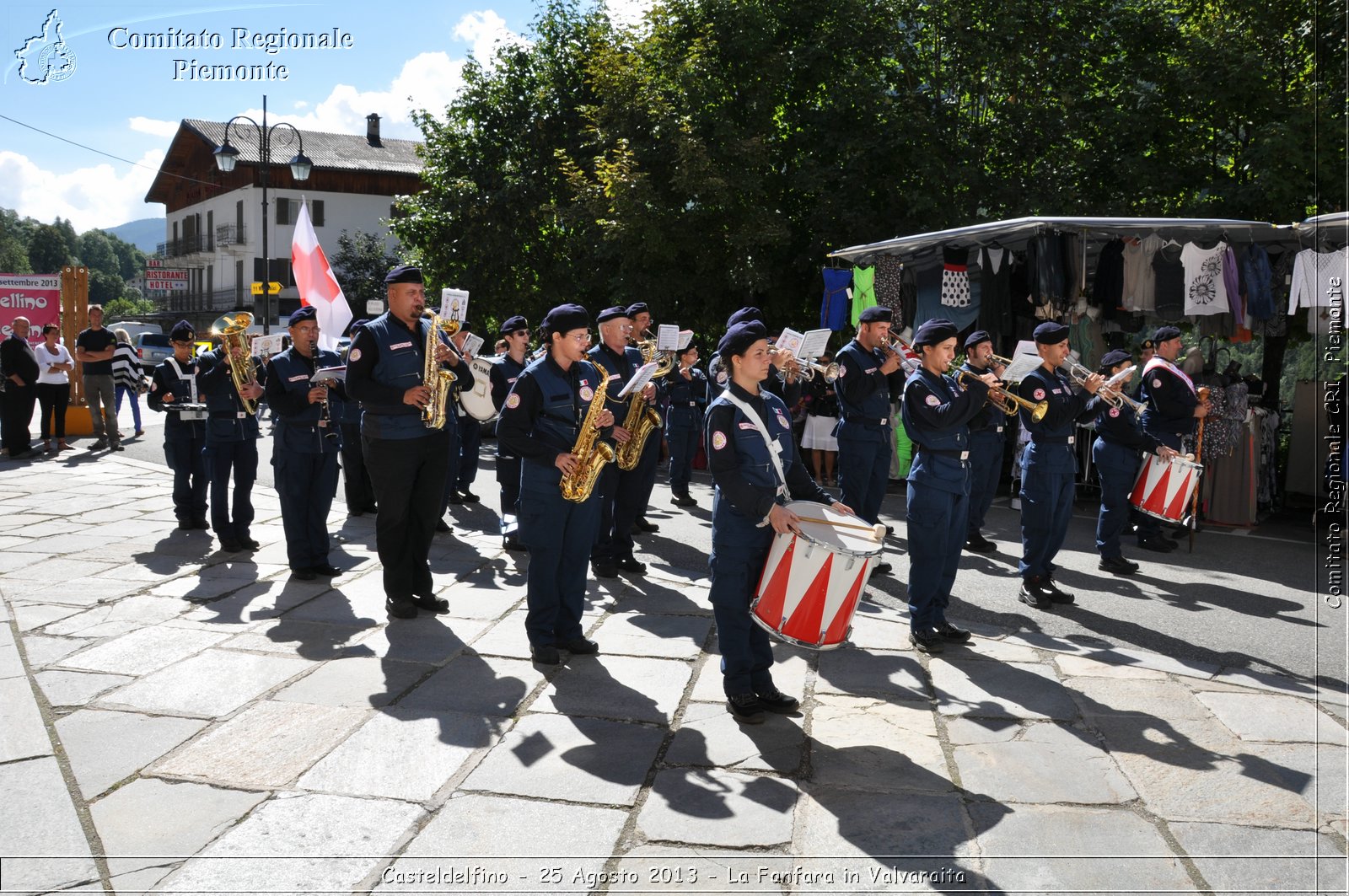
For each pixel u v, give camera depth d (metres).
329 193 48.28
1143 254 10.59
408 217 23.67
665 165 17.44
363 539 8.50
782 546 4.28
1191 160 15.82
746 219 16.95
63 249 109.19
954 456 5.60
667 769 3.98
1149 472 7.90
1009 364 6.81
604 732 4.32
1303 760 4.18
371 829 3.43
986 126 17.36
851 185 16.97
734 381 4.54
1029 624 6.34
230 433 7.62
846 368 7.35
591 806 3.64
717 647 5.59
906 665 5.38
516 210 21.30
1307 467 11.12
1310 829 3.60
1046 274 10.51
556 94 21.94
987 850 3.41
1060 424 6.62
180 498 8.62
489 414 8.20
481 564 7.62
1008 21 16.02
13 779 3.71
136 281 124.69
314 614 6.07
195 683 4.81
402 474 5.93
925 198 15.91
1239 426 9.98
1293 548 8.98
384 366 5.95
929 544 5.56
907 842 3.44
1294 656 5.73
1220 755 4.22
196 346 8.65
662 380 8.31
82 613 5.97
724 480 4.38
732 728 4.41
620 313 6.71
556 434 5.36
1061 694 4.95
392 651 5.38
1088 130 16.59
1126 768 4.09
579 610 5.48
